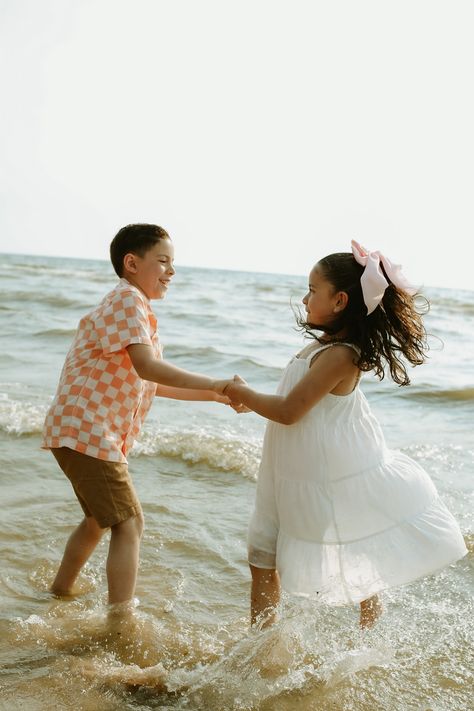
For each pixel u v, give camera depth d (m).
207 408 6.15
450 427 5.82
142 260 2.87
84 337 2.82
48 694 2.23
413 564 2.42
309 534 2.46
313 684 2.31
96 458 2.71
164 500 4.02
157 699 2.24
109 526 2.75
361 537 2.43
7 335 10.09
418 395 7.11
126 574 2.73
